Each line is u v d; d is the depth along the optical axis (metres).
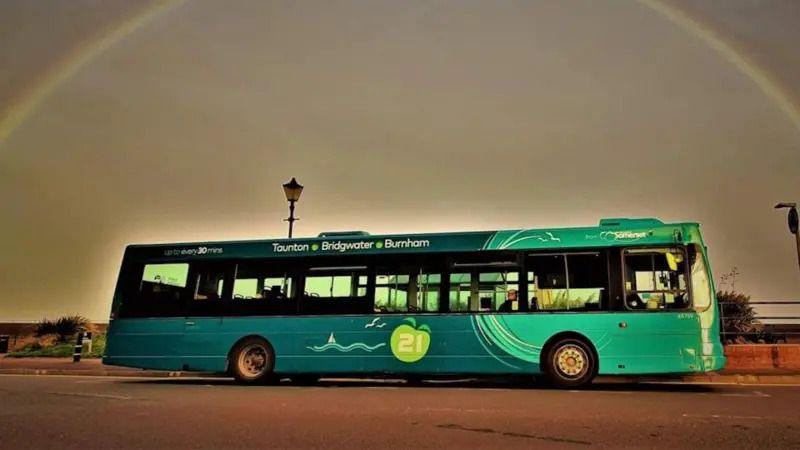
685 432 6.92
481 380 15.10
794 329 18.69
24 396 11.05
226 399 10.49
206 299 14.66
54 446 6.46
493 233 13.31
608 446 6.25
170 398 10.70
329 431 7.19
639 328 11.94
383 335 13.30
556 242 12.82
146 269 15.27
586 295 12.38
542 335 12.38
